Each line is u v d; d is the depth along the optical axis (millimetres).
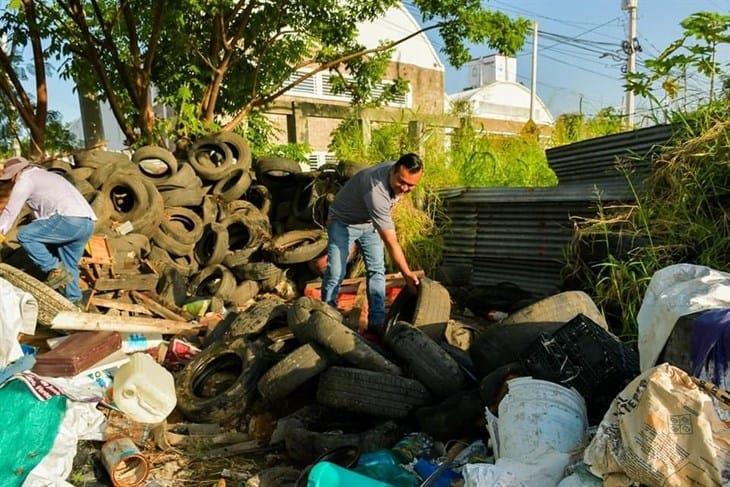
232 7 10766
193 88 11555
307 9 11031
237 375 4109
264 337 4324
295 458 3174
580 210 5523
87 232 5219
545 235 5953
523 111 25594
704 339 2266
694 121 4723
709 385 1964
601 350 2941
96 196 6707
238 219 7852
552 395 2553
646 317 2678
